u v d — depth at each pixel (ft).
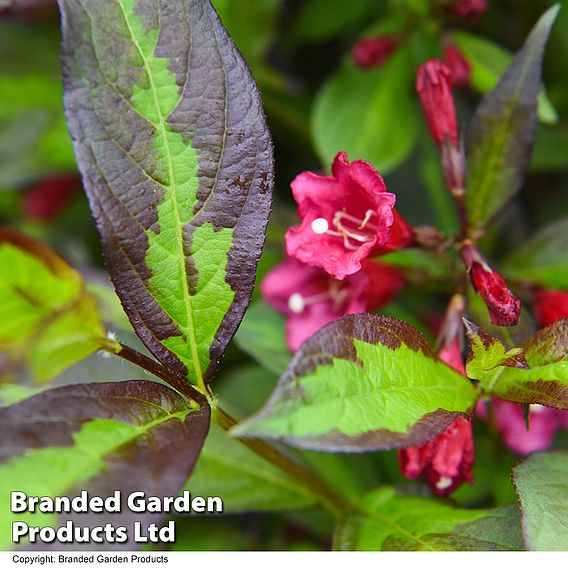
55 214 1.33
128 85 0.78
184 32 0.78
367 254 0.87
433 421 0.77
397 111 1.15
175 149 0.79
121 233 0.78
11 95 1.21
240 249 0.80
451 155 0.96
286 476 0.95
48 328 0.74
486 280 0.89
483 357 0.80
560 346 0.81
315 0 1.20
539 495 0.79
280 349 1.01
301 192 0.88
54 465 0.72
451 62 1.11
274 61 1.27
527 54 0.94
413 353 0.79
